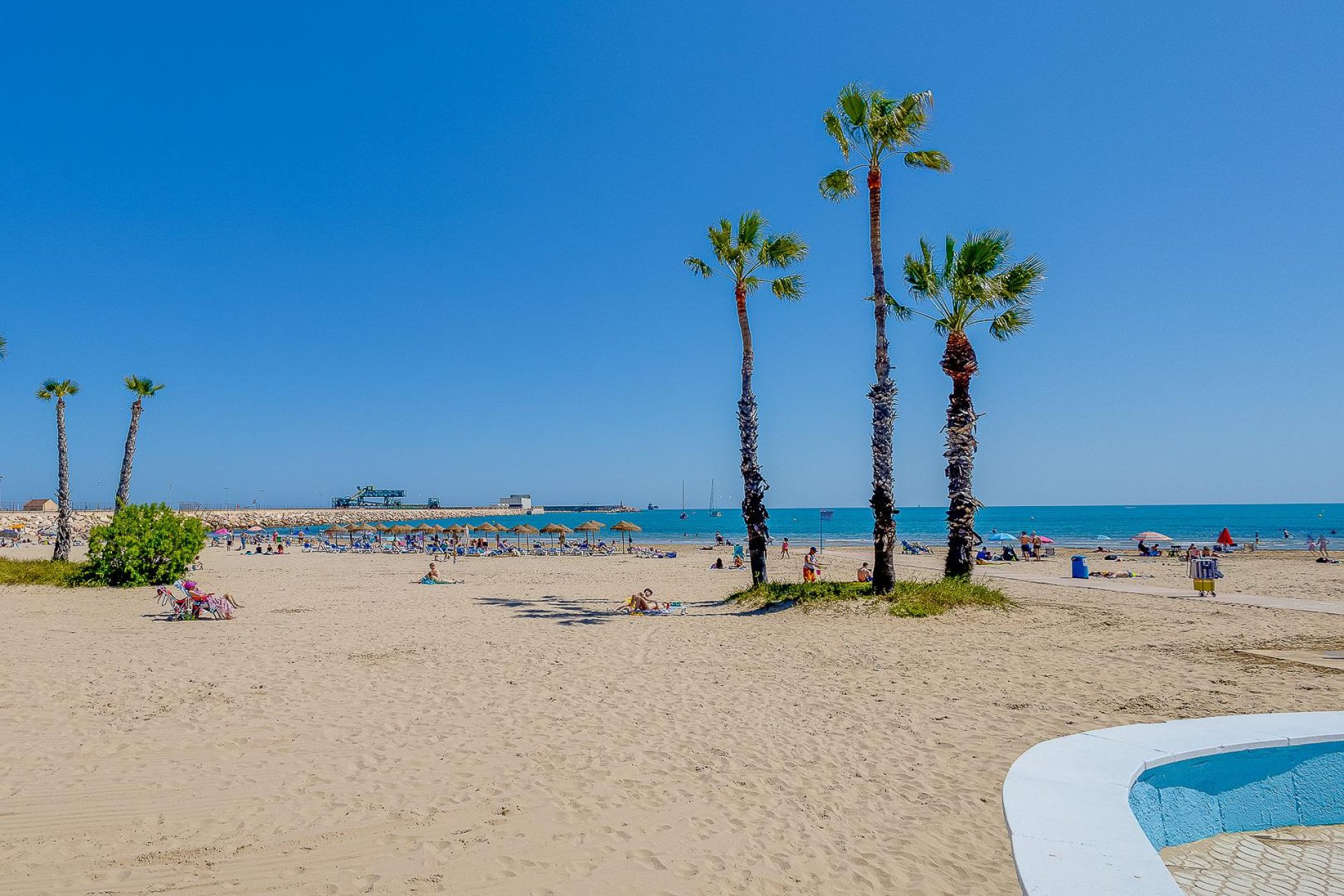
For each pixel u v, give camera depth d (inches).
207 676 401.7
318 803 226.4
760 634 546.9
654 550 1950.1
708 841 201.3
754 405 765.3
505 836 204.2
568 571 1310.3
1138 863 103.1
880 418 642.2
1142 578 982.4
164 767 255.4
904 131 627.2
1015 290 647.1
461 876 181.5
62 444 1157.7
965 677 391.2
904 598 600.4
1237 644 462.9
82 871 181.0
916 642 495.5
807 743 286.5
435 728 307.3
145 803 224.1
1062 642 482.3
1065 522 4261.8
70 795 229.0
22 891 170.6
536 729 307.4
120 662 438.6
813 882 178.1
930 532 3540.8
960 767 254.5
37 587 838.5
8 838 198.2
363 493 7485.2
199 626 593.9
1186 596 731.4
